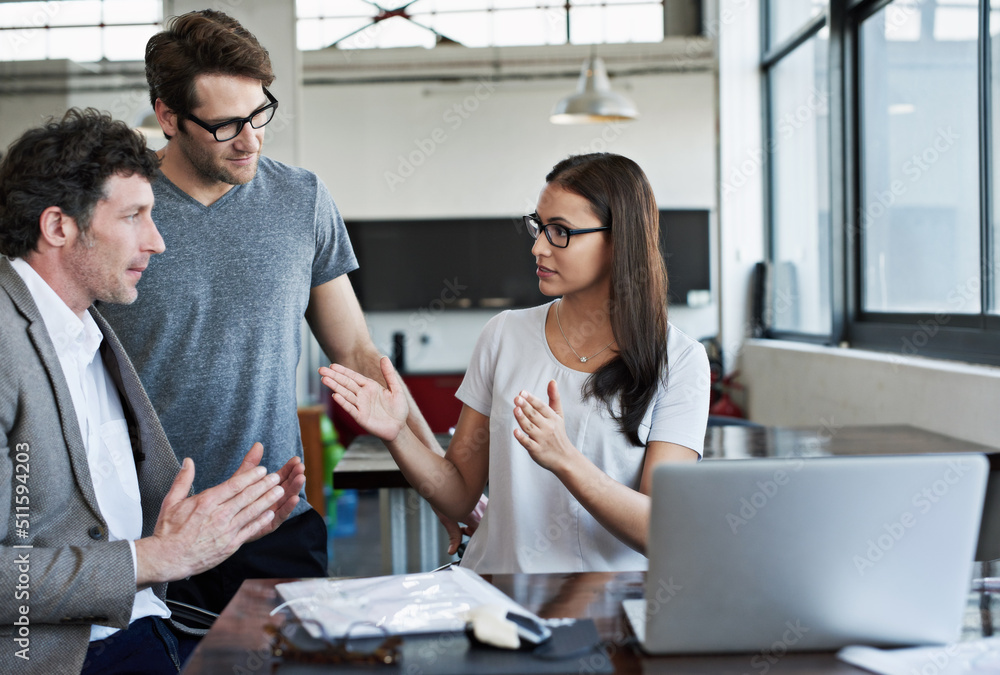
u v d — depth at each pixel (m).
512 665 0.94
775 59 5.64
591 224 1.47
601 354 1.53
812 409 4.40
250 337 1.77
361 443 2.88
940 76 3.46
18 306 1.22
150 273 1.70
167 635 1.47
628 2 7.48
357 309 2.06
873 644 1.01
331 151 7.22
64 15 7.12
